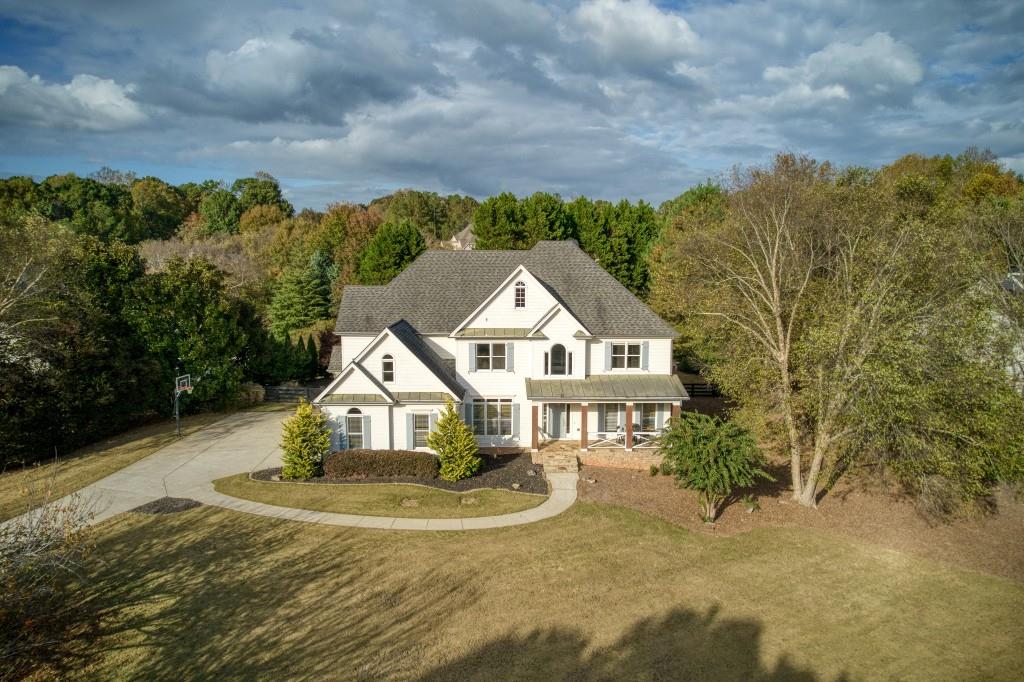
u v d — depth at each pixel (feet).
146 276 141.18
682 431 81.56
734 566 69.56
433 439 96.78
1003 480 85.81
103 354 116.47
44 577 50.67
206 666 49.16
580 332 112.06
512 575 65.67
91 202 327.26
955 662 53.62
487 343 113.80
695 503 88.33
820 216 116.26
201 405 144.15
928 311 82.84
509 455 111.24
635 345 115.85
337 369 131.03
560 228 214.69
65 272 120.47
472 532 76.79
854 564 71.05
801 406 102.63
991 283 95.86
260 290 241.76
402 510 83.51
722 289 114.73
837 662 53.06
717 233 131.44
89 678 47.24
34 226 130.52
